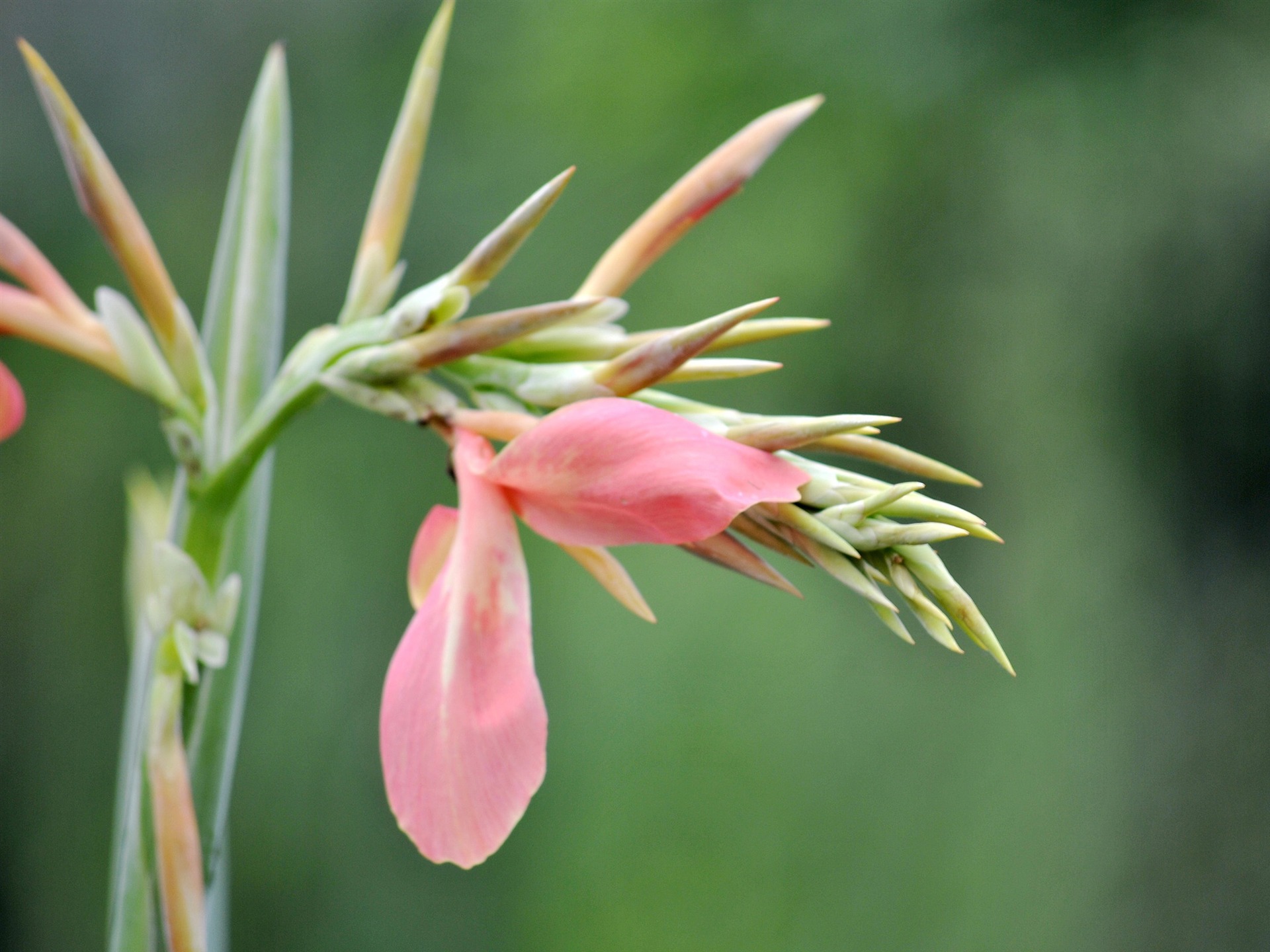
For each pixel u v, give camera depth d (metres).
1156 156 1.67
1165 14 1.67
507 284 1.84
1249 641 1.73
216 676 0.55
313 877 1.85
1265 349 1.68
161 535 0.59
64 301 0.54
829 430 0.51
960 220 1.77
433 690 0.51
